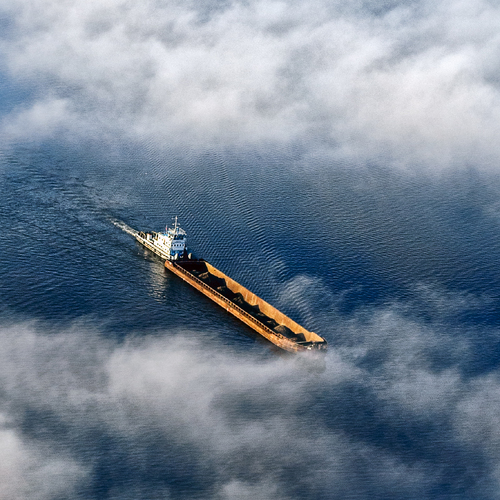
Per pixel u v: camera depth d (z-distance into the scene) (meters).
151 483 188.62
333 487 193.12
